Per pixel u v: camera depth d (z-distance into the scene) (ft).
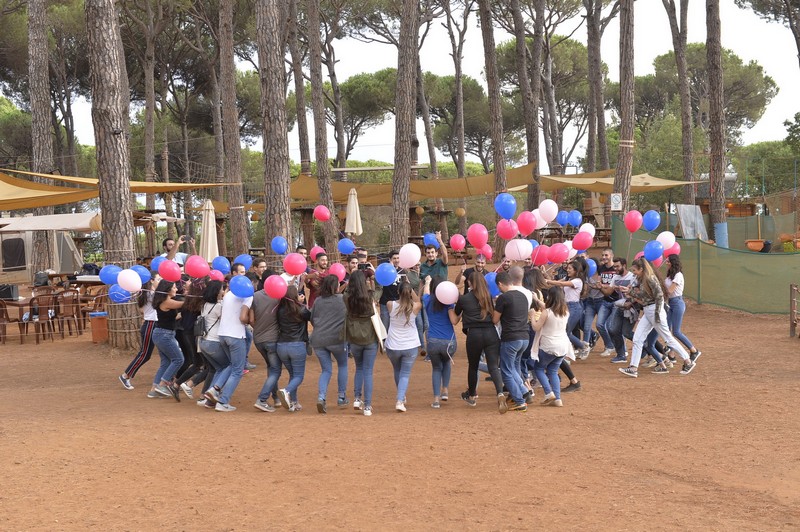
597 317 39.60
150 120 108.58
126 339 44.80
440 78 161.89
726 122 177.37
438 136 169.48
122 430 25.53
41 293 56.75
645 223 39.83
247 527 16.39
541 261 33.78
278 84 48.47
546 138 131.75
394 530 16.17
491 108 73.87
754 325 50.70
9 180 66.80
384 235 125.29
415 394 32.68
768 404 28.58
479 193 88.63
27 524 16.52
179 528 16.31
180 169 145.69
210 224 50.80
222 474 20.39
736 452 22.39
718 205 71.46
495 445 23.43
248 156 152.46
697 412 27.66
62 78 133.59
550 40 151.74
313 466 21.13
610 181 87.45
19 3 113.60
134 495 18.58
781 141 176.35
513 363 28.43
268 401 31.12
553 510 17.43
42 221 78.02
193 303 31.71
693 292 60.44
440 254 39.93
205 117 146.20
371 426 26.22
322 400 28.45
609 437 24.32
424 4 125.39
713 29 71.05
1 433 24.97
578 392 31.71
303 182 90.68
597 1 116.47
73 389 34.81
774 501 17.99
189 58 135.95
